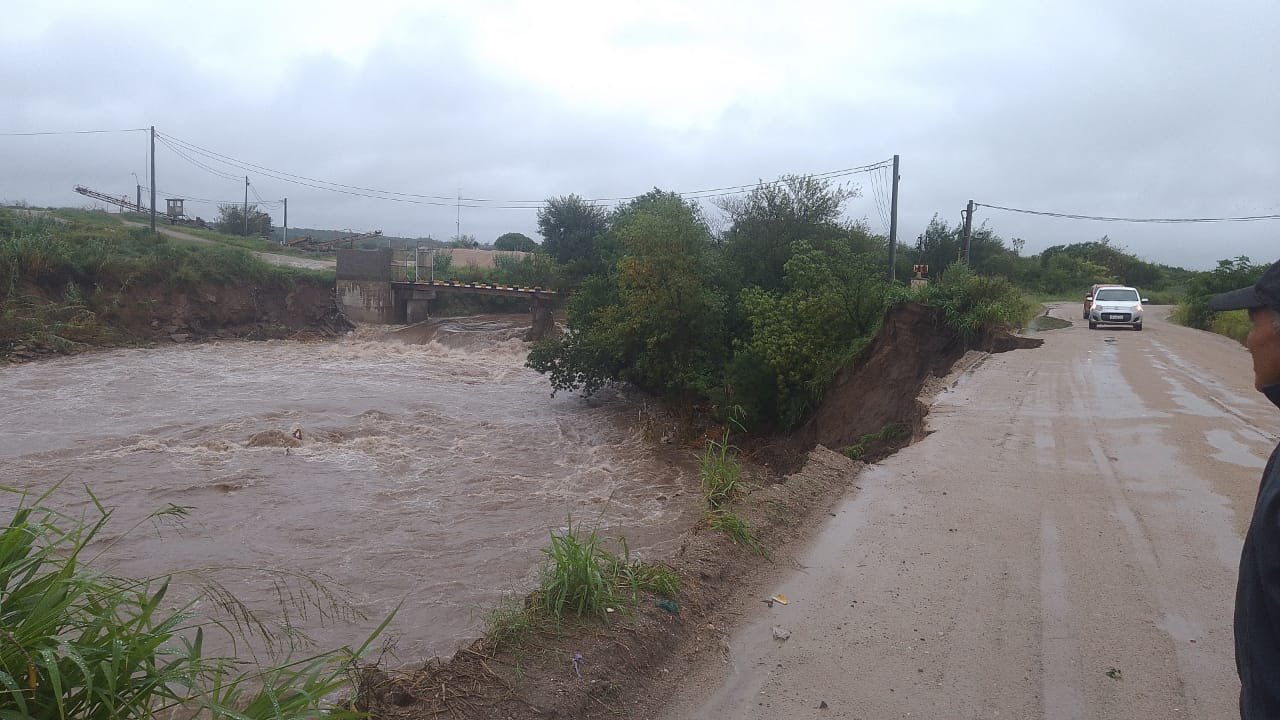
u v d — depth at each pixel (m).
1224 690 4.27
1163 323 36.75
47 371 30.20
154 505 13.79
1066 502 7.81
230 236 67.31
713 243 25.61
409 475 16.53
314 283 45.47
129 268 38.75
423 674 4.20
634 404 25.73
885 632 5.04
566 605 5.05
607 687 4.27
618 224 26.66
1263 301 2.04
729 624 5.26
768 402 20.73
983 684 4.38
